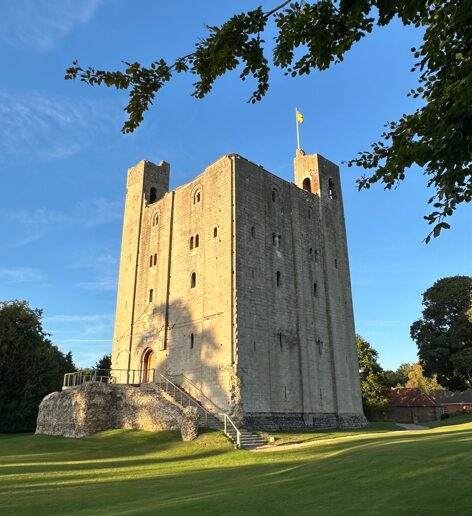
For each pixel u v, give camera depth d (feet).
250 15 27.89
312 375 144.15
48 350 199.21
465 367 191.52
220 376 124.06
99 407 121.80
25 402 180.04
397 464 50.19
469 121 25.40
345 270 174.29
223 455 88.48
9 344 184.24
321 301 159.12
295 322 145.28
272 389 129.70
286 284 146.72
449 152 25.72
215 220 141.90
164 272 157.48
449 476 42.04
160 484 58.03
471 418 178.29
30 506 46.01
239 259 132.67
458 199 26.16
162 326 150.10
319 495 42.09
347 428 145.79
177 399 127.54
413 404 235.81
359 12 25.34
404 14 25.88
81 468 75.00
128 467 76.23
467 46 27.37
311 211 169.27
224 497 44.19
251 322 129.90
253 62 29.71
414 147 27.20
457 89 25.67
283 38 29.19
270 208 150.71
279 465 69.21
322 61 29.63
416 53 29.73
